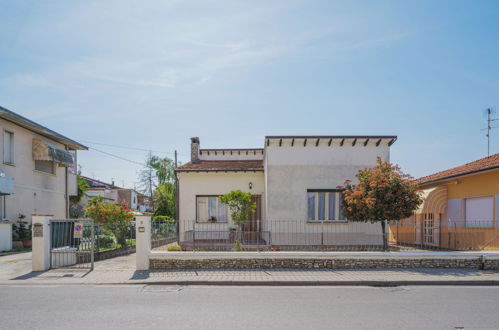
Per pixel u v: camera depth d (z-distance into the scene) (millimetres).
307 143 17734
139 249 11453
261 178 20375
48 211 22047
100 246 15305
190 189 20422
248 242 14164
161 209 37406
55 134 21859
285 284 9727
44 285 9461
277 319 6516
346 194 14156
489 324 6348
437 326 6219
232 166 21047
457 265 11609
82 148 26250
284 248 15461
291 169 17656
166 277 10250
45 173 21656
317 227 17297
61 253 12047
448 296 8477
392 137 17500
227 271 11086
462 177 16531
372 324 6289
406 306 7516
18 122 18703
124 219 16453
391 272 10938
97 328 5965
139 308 7207
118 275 10578
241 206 15250
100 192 42281
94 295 8344
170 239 18016
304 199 17500
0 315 6695
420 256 11633
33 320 6391
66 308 7180
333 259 11586
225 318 6547
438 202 17516
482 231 14539
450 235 15336
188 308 7223
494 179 14391
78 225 11891
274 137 17359
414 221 20234
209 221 20172
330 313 6938
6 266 11938
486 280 9945
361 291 8992
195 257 11492
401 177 13281
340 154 17750
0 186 16016
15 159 18797
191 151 23625
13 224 17781
